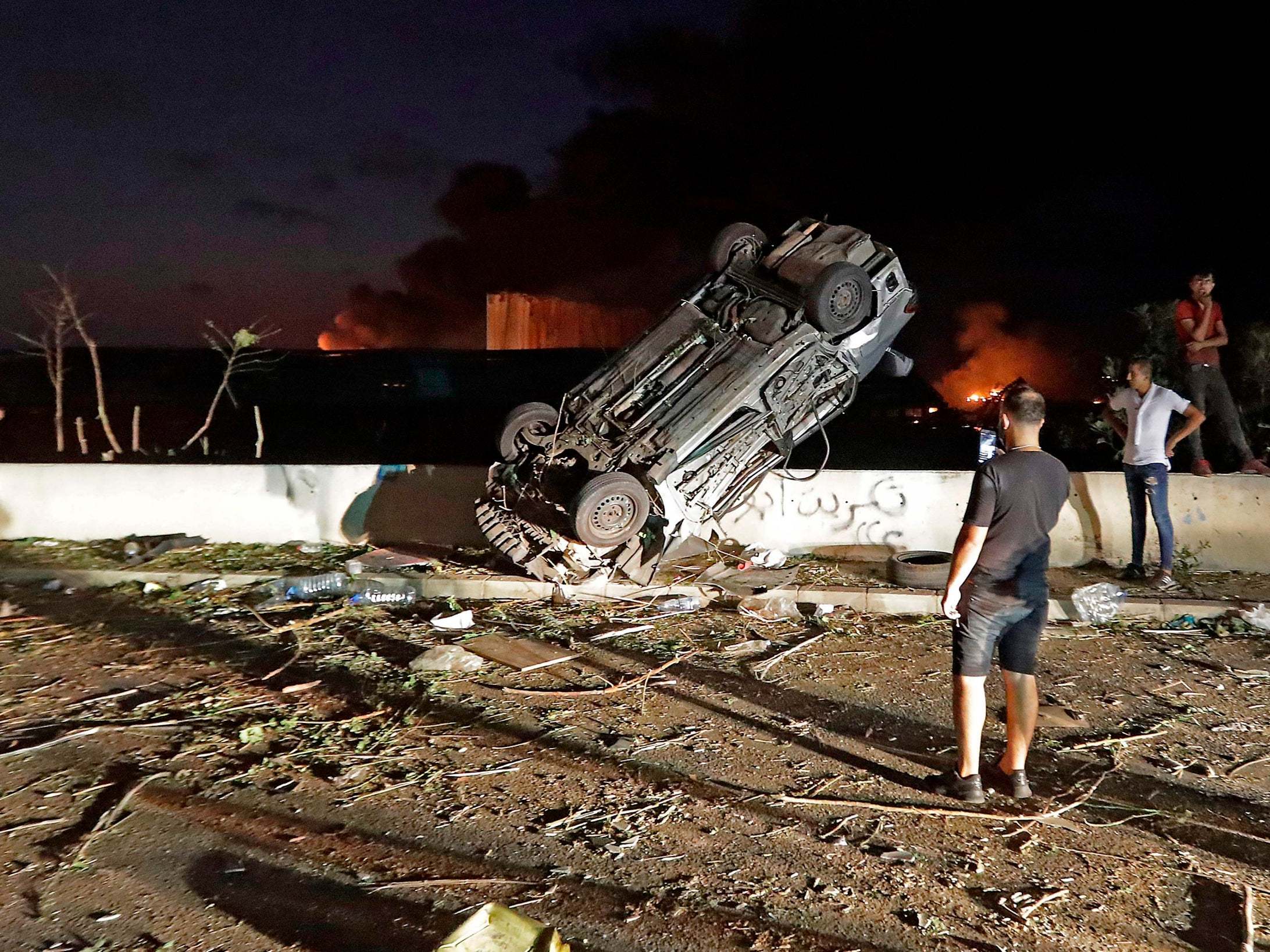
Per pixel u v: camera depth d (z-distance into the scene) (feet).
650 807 14.57
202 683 19.72
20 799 14.67
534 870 12.75
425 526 31.12
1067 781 15.53
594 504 23.34
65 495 31.48
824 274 24.97
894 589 25.84
